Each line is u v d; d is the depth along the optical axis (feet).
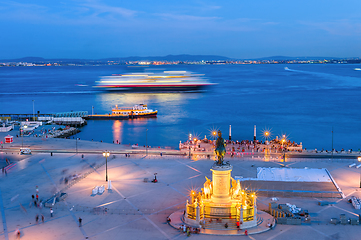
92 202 217.77
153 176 270.05
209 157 327.67
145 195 229.86
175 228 180.75
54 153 347.15
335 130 535.60
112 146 396.16
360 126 563.89
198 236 171.32
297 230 177.17
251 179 257.55
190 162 310.45
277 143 391.65
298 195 225.97
